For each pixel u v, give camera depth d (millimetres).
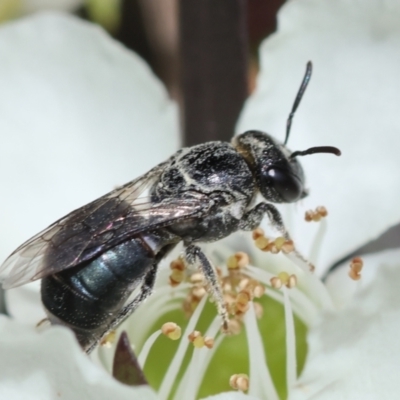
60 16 65
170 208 60
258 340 60
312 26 65
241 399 57
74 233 59
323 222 62
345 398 58
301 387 58
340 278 63
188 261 60
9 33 65
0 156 65
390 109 64
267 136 61
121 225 59
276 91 65
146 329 61
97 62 65
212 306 61
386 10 64
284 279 60
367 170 64
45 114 65
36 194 65
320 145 64
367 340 57
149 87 66
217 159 60
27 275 58
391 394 57
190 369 59
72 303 58
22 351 54
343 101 64
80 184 65
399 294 57
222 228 61
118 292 59
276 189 60
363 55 64
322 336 58
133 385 56
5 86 65
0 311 65
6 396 55
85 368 53
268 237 62
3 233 64
